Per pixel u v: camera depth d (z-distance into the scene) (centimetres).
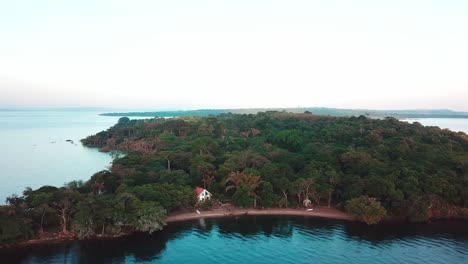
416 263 8538
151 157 16525
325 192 12300
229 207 12481
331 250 9238
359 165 13588
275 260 8694
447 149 15338
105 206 9844
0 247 8975
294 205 12425
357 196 11844
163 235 10144
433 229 10644
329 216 11738
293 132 19338
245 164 14438
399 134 18112
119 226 9769
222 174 13638
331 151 15212
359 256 8906
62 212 9806
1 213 9038
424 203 11181
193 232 10400
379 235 10212
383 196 11769
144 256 8819
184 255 8925
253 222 11231
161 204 11106
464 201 11644
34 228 9606
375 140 16625
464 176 12325
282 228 10750
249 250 9238
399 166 13150
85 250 9025
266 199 12225
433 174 12469
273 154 15812
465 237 10075
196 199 12350
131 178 12900
